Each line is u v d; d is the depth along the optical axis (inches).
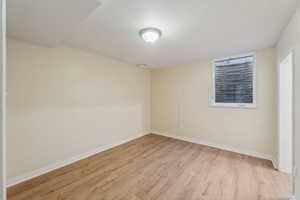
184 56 119.1
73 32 74.8
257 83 103.3
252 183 73.5
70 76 97.0
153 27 69.1
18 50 74.0
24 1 43.8
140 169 88.3
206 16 59.5
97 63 114.3
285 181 74.9
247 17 60.2
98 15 58.8
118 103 134.0
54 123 88.9
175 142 140.3
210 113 127.3
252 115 106.2
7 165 71.2
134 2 50.3
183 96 145.9
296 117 53.9
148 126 173.6
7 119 71.1
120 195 65.2
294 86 56.0
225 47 97.3
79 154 102.4
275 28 69.8
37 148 81.4
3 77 19.9
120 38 82.7
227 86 119.0
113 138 129.0
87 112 107.7
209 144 128.8
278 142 85.0
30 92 78.6
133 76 150.9
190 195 65.0
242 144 111.0
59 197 64.0
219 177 79.1
